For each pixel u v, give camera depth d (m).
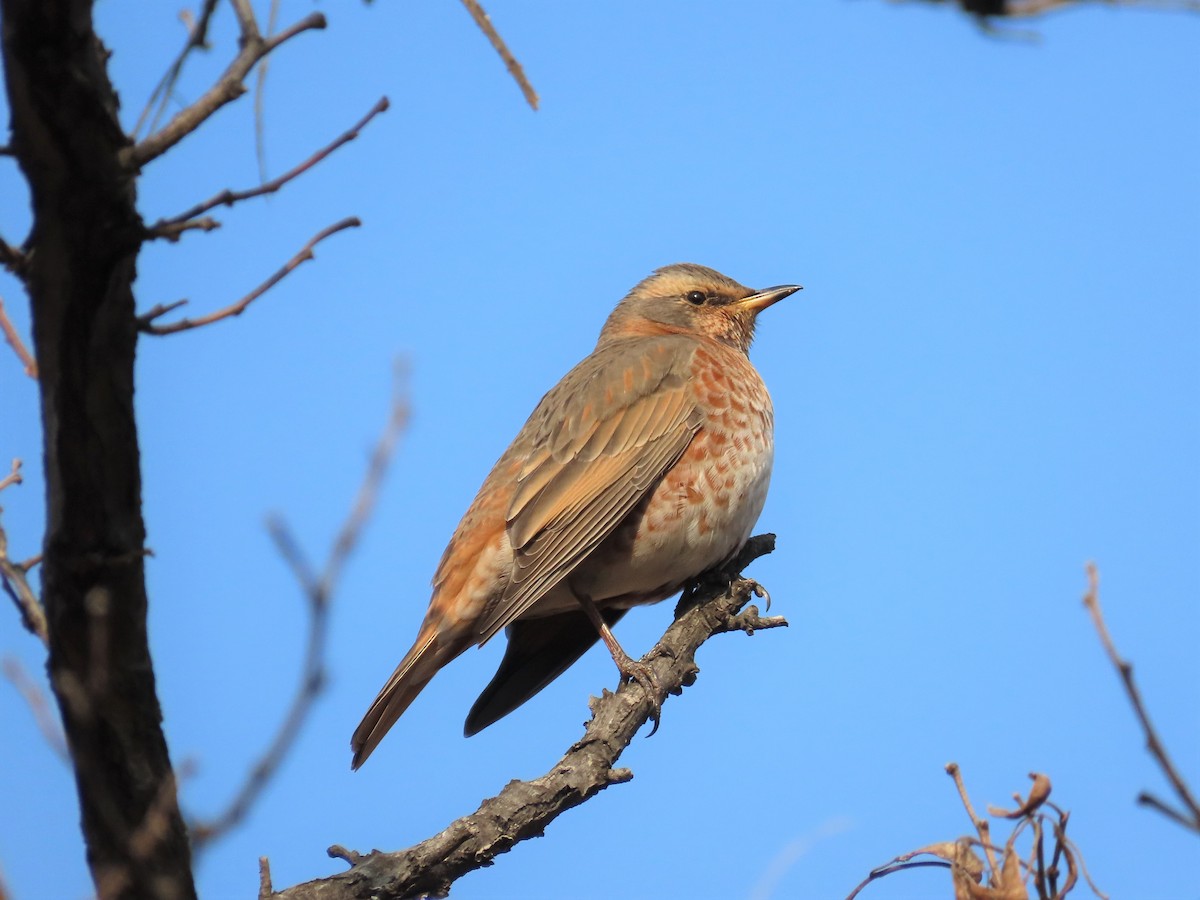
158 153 6.95
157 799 7.70
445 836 10.63
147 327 7.26
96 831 7.68
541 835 11.23
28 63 6.73
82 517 7.36
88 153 6.83
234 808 6.31
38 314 7.15
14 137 6.92
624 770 11.62
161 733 7.78
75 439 7.27
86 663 7.57
